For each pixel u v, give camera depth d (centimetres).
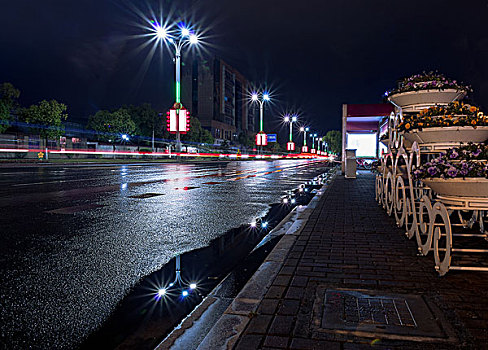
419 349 210
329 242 478
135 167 2819
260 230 588
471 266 367
